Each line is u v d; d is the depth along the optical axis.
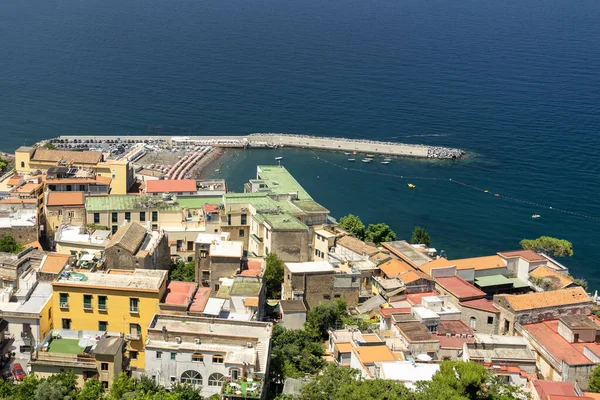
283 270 193.88
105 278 140.62
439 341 150.75
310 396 122.38
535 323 168.62
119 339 130.88
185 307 137.25
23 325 133.25
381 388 115.62
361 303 190.00
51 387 117.00
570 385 134.88
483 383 127.19
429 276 191.25
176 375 122.38
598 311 190.38
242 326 131.12
